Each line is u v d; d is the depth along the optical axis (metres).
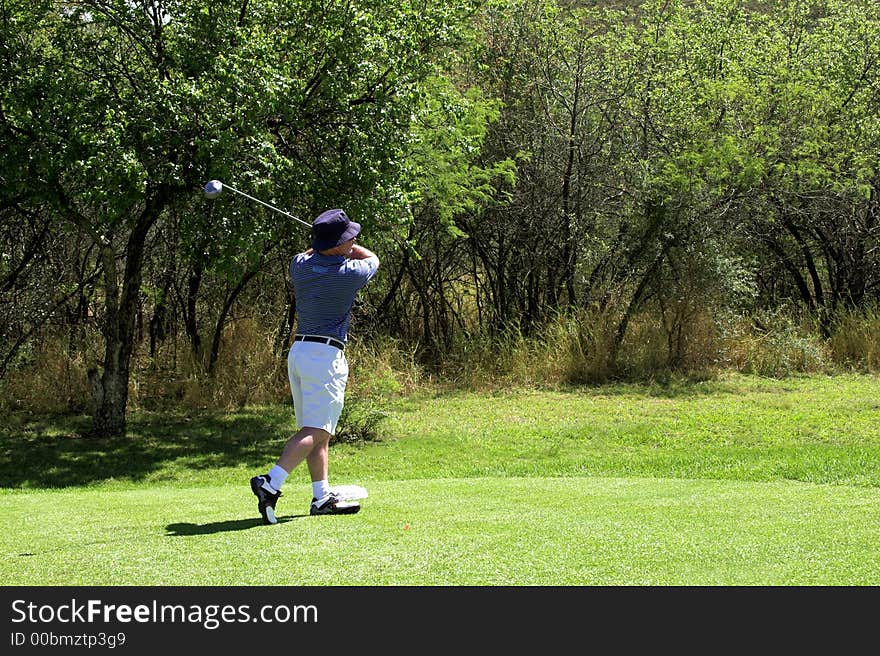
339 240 5.05
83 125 10.69
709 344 17.91
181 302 16.77
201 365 16.00
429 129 14.93
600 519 4.77
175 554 4.03
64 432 13.48
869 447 10.46
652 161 18.58
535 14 19.31
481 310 20.70
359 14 11.73
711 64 19.33
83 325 16.27
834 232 20.30
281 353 16.38
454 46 13.52
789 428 12.13
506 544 4.12
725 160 17.33
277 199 11.86
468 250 20.08
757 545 4.10
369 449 11.86
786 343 17.92
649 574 3.66
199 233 11.79
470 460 11.05
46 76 11.03
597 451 11.34
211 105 10.91
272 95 10.91
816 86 18.84
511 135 19.34
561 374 17.39
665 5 20.05
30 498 6.66
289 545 4.14
